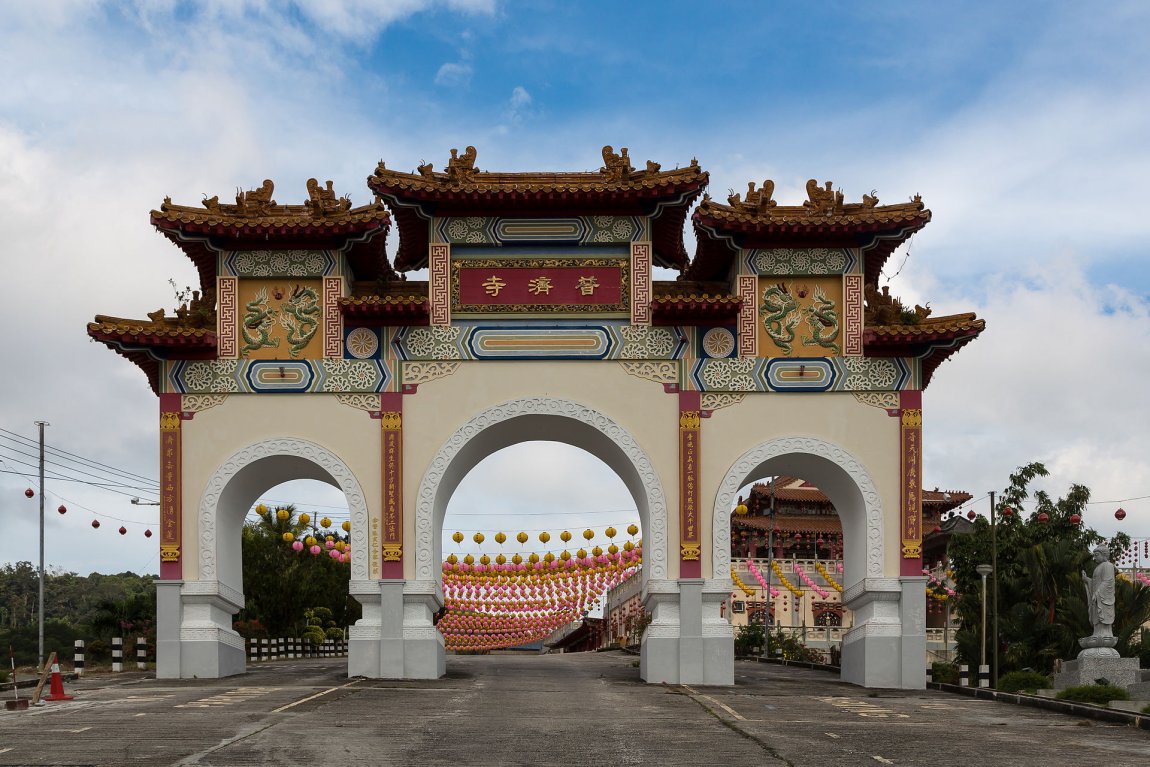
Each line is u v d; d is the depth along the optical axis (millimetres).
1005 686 31125
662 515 31062
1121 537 42938
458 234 31797
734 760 16422
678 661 30484
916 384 31641
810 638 58812
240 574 33500
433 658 30688
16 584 96500
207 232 31125
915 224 31094
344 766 15477
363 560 30953
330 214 31281
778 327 31812
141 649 37062
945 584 53750
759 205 31375
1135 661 29047
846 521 33312
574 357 31625
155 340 30844
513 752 16906
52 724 19594
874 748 17812
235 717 20625
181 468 31297
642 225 31797
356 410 31484
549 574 39031
